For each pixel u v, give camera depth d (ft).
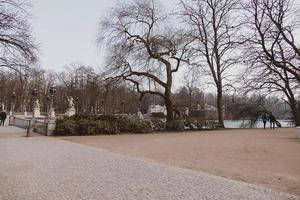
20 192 24.53
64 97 285.02
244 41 122.01
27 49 81.15
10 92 227.40
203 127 121.80
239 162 39.73
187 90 175.83
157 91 115.44
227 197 23.56
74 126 87.04
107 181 28.84
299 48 117.70
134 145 60.59
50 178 29.91
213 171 34.04
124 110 191.62
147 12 107.96
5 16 76.43
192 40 119.24
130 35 108.78
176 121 112.47
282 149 52.31
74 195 23.88
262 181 28.99
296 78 120.67
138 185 27.32
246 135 85.05
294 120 145.07
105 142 66.59
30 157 43.24
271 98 142.31
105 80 106.93
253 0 116.78
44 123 86.84
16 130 100.07
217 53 133.28
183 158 43.39
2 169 34.35
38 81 272.31
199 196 23.82
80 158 42.93
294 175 31.55
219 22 131.34
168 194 24.36
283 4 113.80
